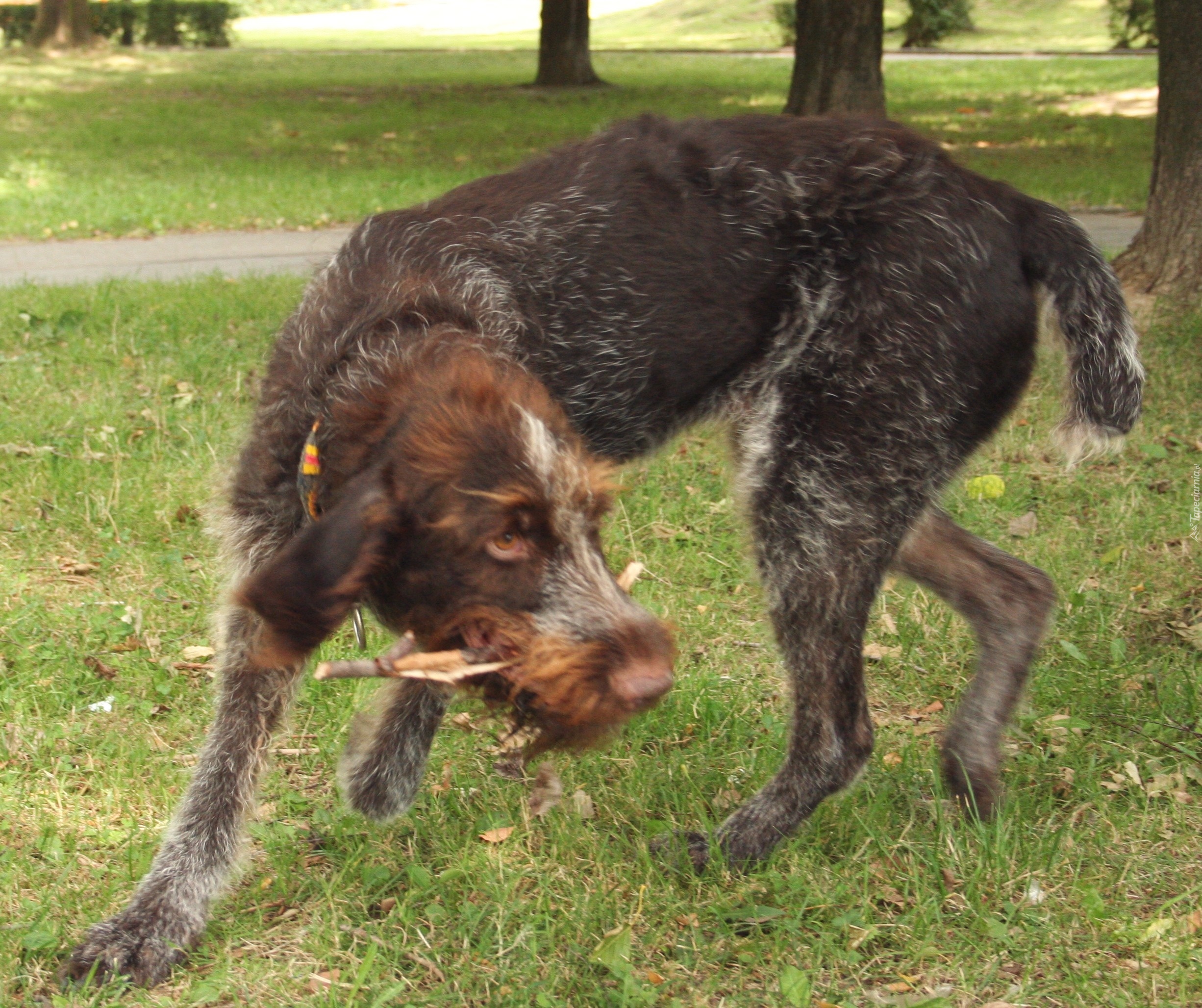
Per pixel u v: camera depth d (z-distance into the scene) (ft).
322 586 4.63
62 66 43.83
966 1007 5.22
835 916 5.52
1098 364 5.87
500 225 5.60
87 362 10.20
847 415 5.73
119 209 17.49
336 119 29.14
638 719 6.39
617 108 31.24
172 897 5.30
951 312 5.73
